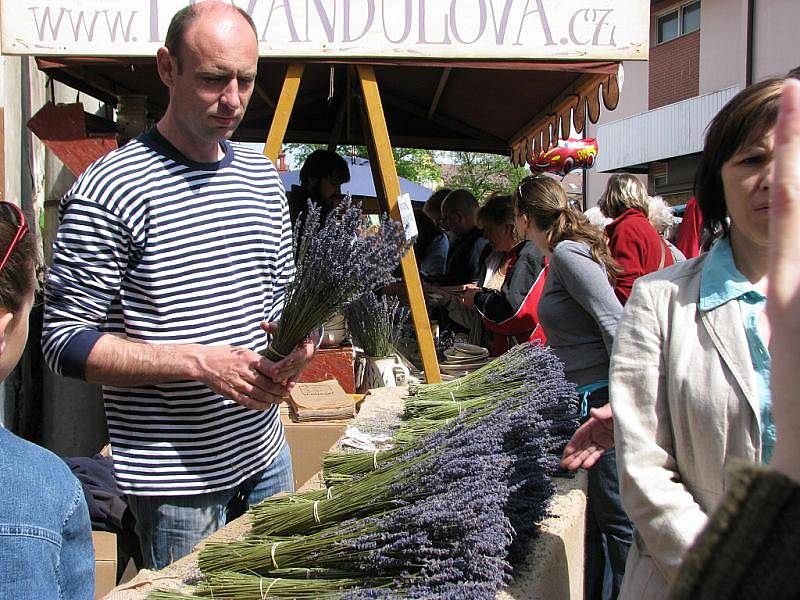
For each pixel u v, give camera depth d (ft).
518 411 6.31
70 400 13.89
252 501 6.84
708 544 1.30
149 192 5.85
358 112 21.65
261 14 10.53
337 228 5.79
